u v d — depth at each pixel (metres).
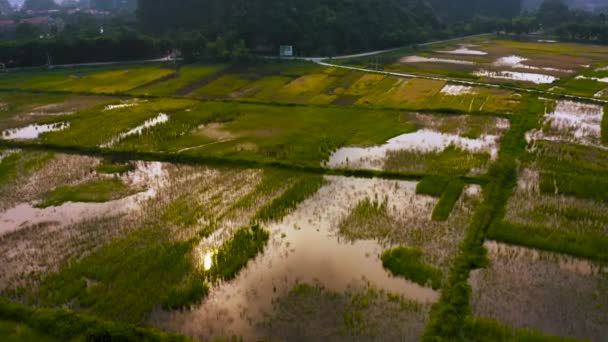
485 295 21.30
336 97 59.19
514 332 19.03
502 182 32.28
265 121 48.47
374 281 22.53
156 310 20.84
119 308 20.77
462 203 29.70
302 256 24.62
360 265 23.80
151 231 27.17
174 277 22.89
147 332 18.94
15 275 23.50
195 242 25.84
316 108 53.38
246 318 20.31
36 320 19.67
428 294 21.55
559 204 29.41
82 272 23.39
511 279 22.39
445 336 18.66
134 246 25.69
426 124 46.59
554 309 20.41
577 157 36.94
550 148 38.84
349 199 30.84
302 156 38.03
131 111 52.75
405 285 22.19
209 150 39.81
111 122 48.31
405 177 33.69
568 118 47.38
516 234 25.67
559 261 23.75
